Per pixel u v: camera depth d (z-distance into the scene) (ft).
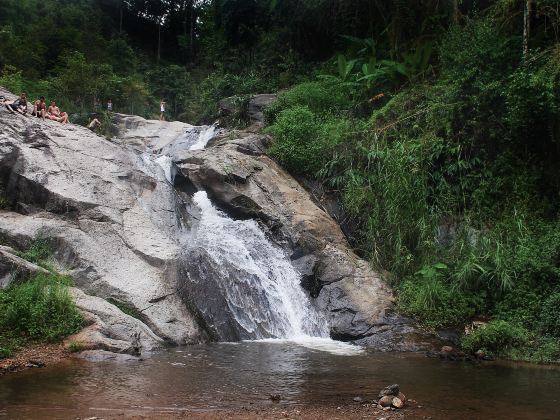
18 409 23.84
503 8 57.41
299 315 48.08
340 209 58.70
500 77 55.62
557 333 39.78
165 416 23.61
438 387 29.86
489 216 52.19
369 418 24.03
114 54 141.49
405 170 53.36
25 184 48.57
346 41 87.71
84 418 22.91
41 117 61.82
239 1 114.11
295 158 61.82
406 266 49.37
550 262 44.19
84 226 47.01
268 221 54.24
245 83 97.30
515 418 24.48
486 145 56.54
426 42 69.15
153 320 41.24
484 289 46.11
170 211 54.54
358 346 41.81
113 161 55.31
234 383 29.40
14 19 123.85
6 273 38.93
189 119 132.67
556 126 51.19
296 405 25.68
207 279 45.29
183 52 178.19
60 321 36.47
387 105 62.23
